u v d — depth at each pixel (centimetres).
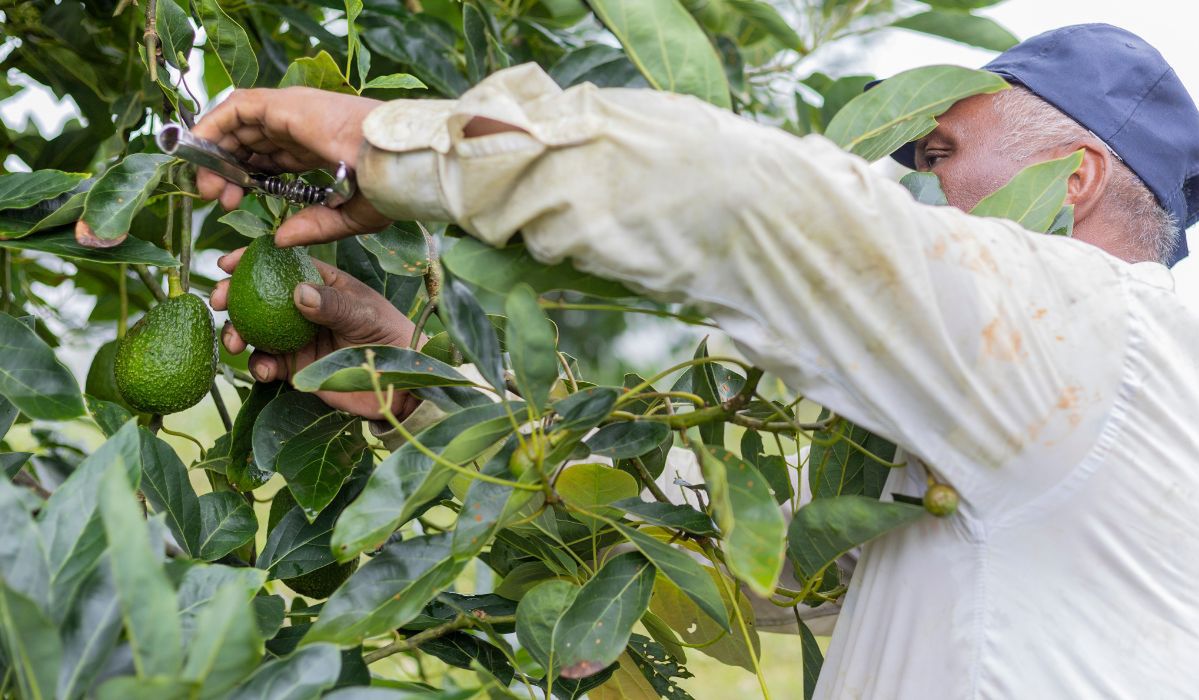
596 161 87
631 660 138
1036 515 102
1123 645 102
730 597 119
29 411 97
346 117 99
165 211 176
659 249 88
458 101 95
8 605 67
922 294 89
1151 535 102
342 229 107
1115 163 131
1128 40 136
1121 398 100
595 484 114
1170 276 108
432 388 119
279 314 117
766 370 97
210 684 68
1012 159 132
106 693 65
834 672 117
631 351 247
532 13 201
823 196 86
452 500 142
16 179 114
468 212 91
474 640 129
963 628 104
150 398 115
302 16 169
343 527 97
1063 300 98
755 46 211
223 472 137
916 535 108
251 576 91
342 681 99
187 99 131
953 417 95
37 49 171
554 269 95
